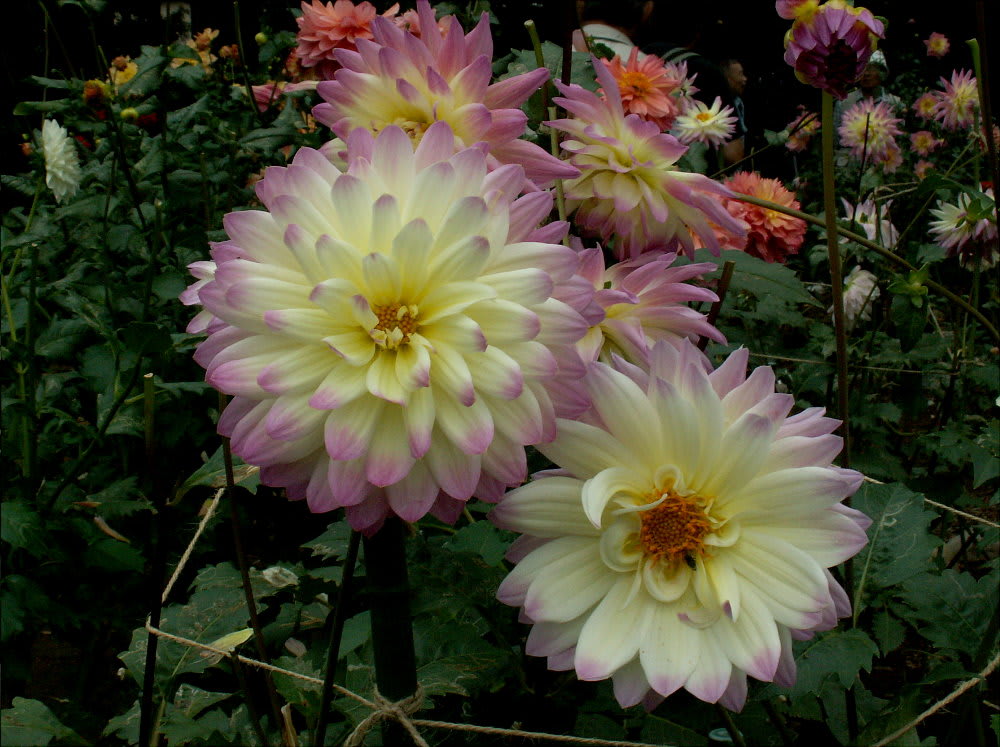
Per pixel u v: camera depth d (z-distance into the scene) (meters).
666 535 0.63
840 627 0.78
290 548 1.21
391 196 0.59
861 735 0.76
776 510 0.63
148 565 1.06
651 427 0.63
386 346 0.58
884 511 0.84
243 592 0.83
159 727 0.70
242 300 0.58
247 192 1.48
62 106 1.23
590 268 0.75
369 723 0.65
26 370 1.07
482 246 0.58
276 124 1.58
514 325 0.58
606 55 1.50
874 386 1.65
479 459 0.58
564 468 0.64
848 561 0.78
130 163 1.39
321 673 0.75
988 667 0.73
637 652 0.62
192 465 1.18
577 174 0.71
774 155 2.41
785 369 1.46
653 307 0.75
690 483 0.64
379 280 0.59
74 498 0.98
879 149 1.95
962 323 1.59
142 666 0.76
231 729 0.77
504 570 0.82
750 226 1.25
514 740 0.77
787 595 0.62
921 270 0.95
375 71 0.71
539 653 0.63
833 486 0.61
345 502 0.57
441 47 0.70
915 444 1.41
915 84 3.63
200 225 1.45
